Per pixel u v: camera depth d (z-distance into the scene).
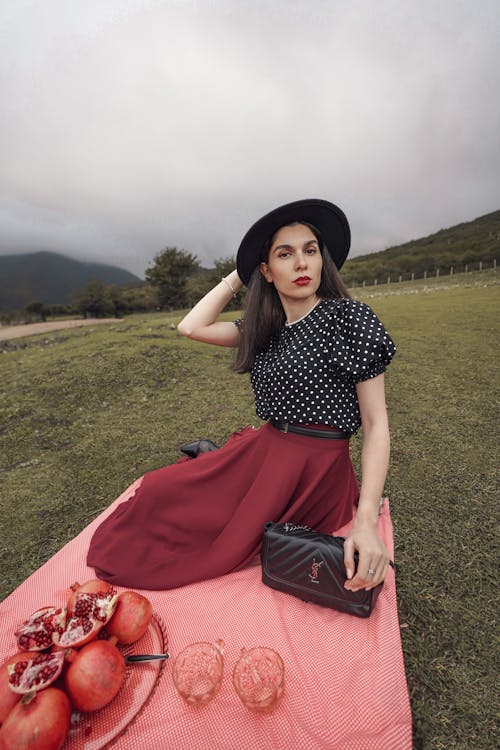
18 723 1.15
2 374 7.44
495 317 10.09
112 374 6.65
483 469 3.40
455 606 2.04
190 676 1.43
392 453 3.74
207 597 1.87
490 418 4.44
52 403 5.79
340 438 1.94
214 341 2.31
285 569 1.79
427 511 2.84
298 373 1.81
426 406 4.91
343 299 1.91
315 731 1.35
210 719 1.38
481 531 2.61
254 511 1.95
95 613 1.46
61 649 1.36
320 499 2.01
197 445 2.69
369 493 1.66
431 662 1.75
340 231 2.01
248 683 1.39
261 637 1.68
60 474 3.79
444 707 1.57
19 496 3.41
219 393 5.75
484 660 1.76
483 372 6.01
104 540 2.15
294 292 1.87
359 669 1.54
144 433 4.57
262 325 2.06
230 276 2.32
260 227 1.88
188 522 2.05
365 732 1.35
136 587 1.94
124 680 1.49
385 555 1.58
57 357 8.10
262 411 2.04
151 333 9.70
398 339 8.43
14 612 1.87
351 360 1.73
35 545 2.74
